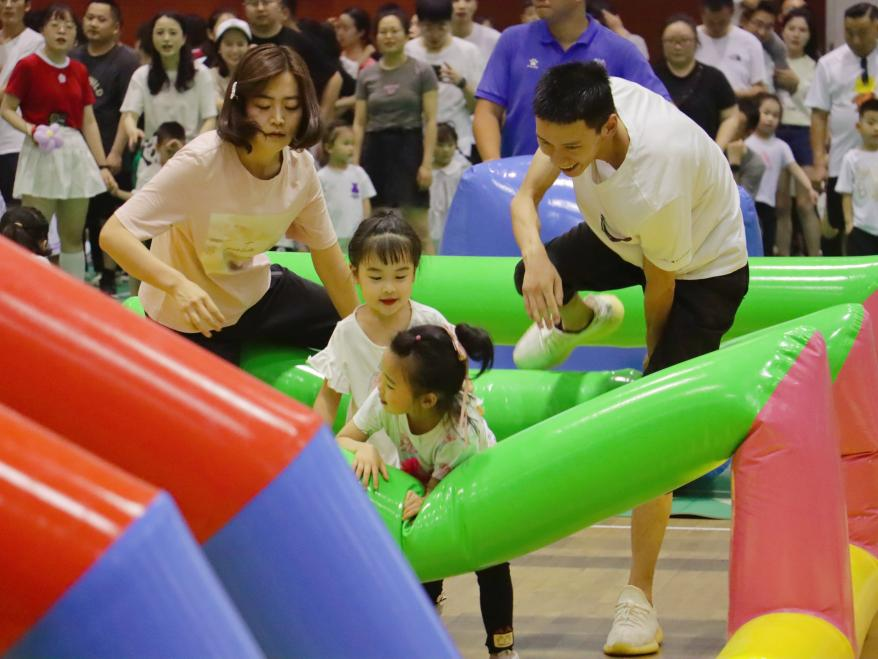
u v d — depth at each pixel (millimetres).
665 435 6715
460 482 7008
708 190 7621
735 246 7906
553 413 9398
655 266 7594
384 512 7055
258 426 4809
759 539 6562
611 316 8914
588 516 6887
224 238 8195
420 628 5020
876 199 17438
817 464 6633
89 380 4719
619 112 7281
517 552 6969
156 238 8609
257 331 9281
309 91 7742
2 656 3920
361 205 17172
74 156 17031
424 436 7262
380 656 4934
